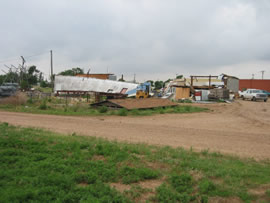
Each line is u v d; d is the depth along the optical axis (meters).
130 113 17.48
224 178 5.09
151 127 11.76
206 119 15.38
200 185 4.67
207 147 7.98
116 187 4.64
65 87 49.75
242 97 38.16
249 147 8.08
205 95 35.72
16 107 20.38
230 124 13.21
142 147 7.31
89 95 37.25
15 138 7.50
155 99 23.81
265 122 14.04
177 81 51.59
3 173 4.83
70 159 5.82
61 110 19.14
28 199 3.94
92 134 9.68
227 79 47.91
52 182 4.54
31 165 5.35
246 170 5.57
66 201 3.97
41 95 33.59
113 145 7.23
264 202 4.23
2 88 24.94
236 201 4.27
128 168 5.39
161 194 4.34
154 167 5.65
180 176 5.02
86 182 4.79
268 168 5.88
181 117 16.39
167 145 8.02
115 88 47.97
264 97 34.22
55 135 8.56
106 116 16.34
